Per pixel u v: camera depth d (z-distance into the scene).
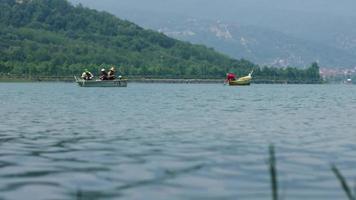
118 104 93.44
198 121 58.75
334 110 80.69
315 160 32.44
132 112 72.69
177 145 38.94
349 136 44.88
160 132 47.47
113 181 26.30
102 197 23.27
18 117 63.94
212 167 29.94
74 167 30.02
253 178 26.95
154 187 25.02
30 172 28.62
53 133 46.75
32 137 43.94
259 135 45.47
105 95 136.88
